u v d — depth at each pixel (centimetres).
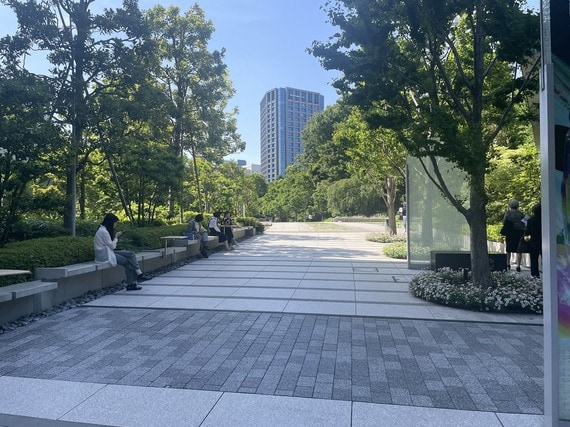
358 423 345
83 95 1144
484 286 754
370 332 589
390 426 340
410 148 715
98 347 530
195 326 622
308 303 758
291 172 6762
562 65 297
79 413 363
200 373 447
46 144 930
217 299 795
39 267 751
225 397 392
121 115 1148
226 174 3262
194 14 1962
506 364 470
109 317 672
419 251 1173
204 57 1948
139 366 467
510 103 747
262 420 350
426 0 686
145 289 891
